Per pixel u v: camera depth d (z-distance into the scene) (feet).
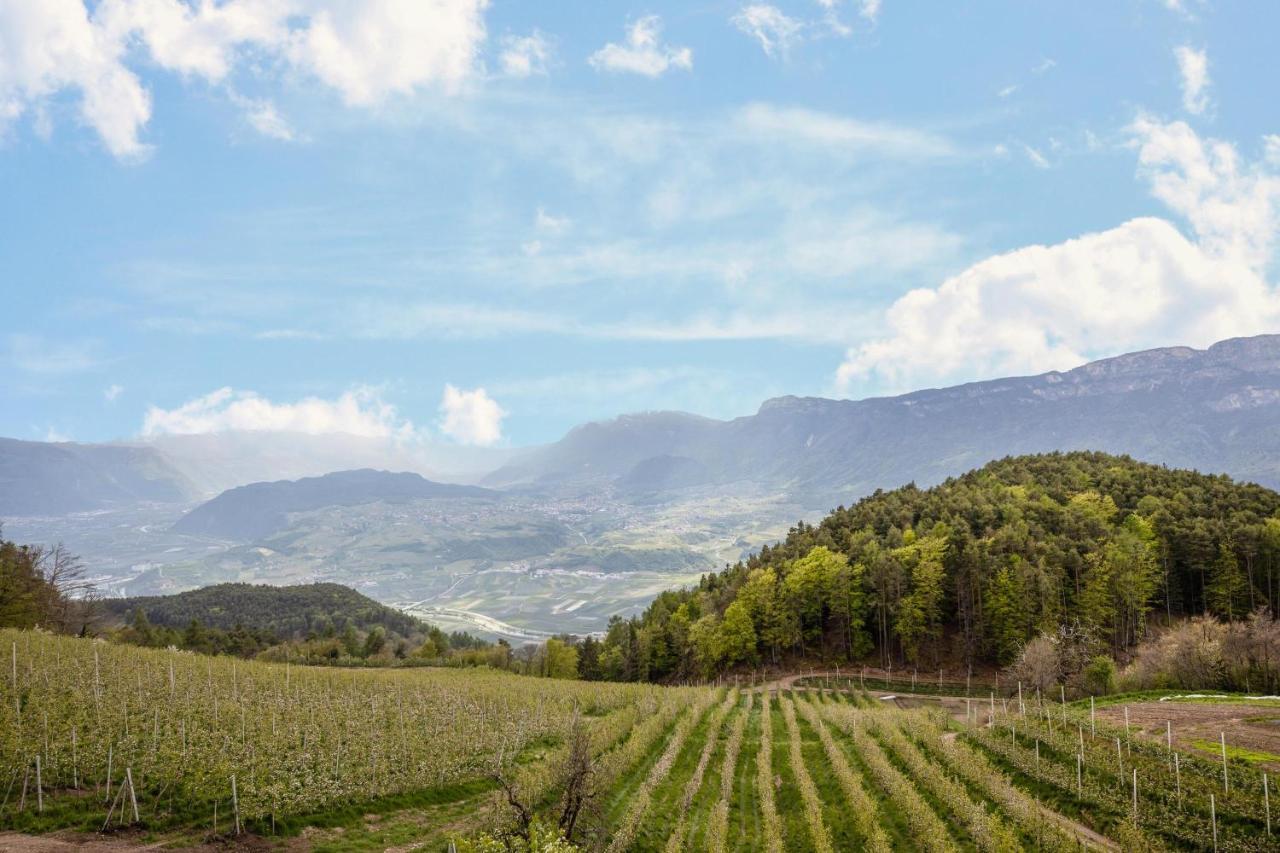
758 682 358.84
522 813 99.25
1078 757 142.31
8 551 348.59
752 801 159.43
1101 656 271.69
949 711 270.87
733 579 479.41
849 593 373.81
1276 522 345.72
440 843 117.50
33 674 165.78
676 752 182.39
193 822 112.57
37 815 107.04
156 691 171.53
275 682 207.72
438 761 155.43
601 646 499.92
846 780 157.48
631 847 125.80
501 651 513.86
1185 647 232.32
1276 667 216.74
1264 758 131.23
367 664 465.88
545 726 203.41
